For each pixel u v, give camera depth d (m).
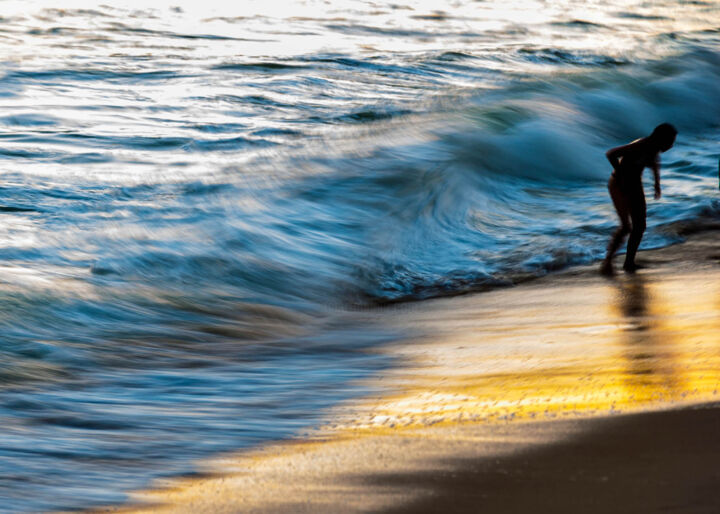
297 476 10.44
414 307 22.94
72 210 28.83
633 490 8.48
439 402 13.60
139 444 12.63
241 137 40.50
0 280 21.59
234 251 25.77
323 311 22.59
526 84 53.38
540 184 37.16
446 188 33.12
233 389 15.62
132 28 79.00
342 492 9.69
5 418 13.90
